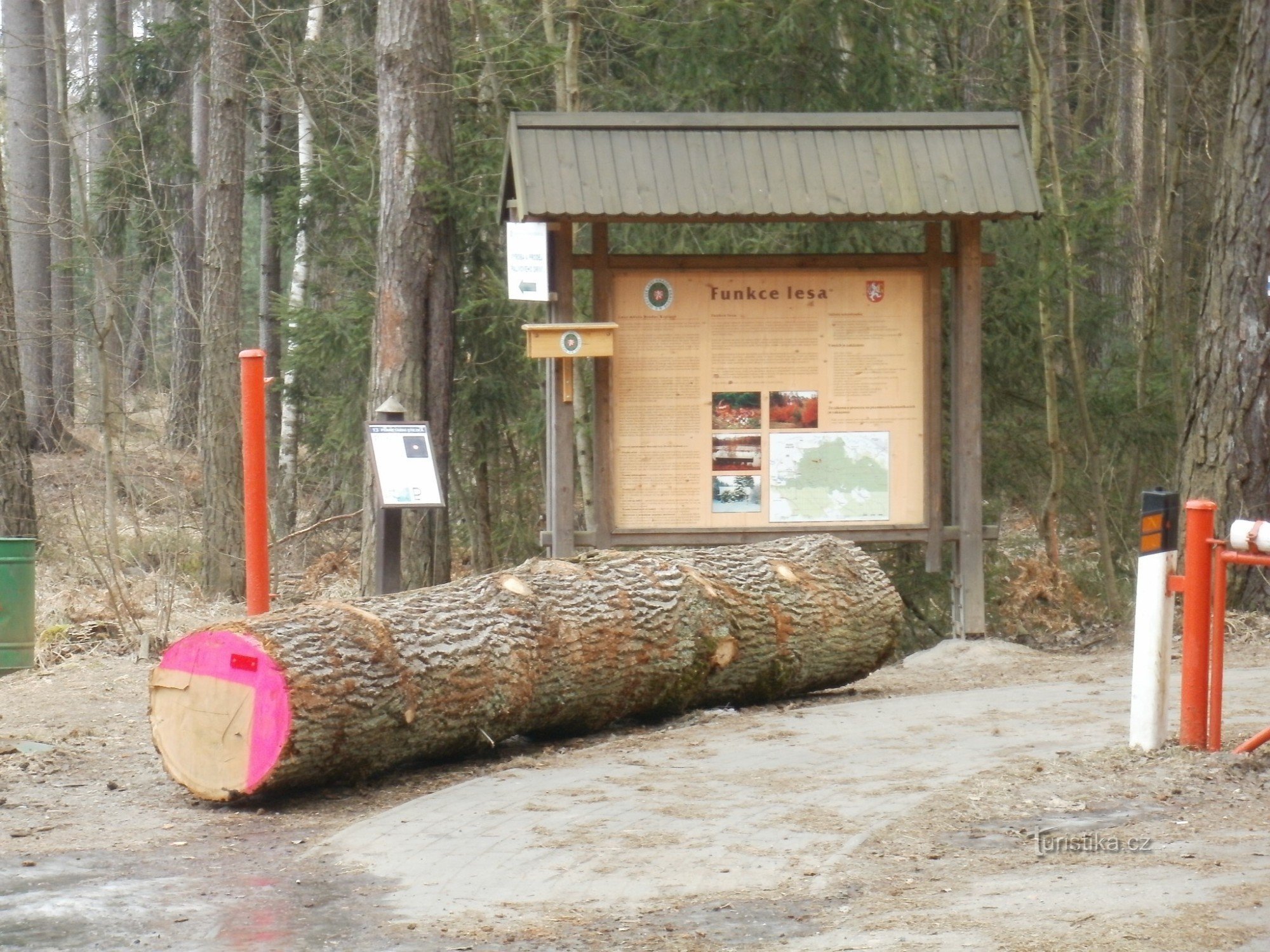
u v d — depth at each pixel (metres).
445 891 4.80
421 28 12.16
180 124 23.84
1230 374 10.54
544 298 9.69
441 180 12.22
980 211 9.80
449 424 12.52
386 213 12.21
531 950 4.18
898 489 10.37
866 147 9.95
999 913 4.22
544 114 9.87
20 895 4.88
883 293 10.30
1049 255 12.71
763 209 9.65
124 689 9.54
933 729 7.11
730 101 13.73
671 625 7.75
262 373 8.03
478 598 7.08
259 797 6.41
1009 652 10.09
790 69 13.54
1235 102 10.62
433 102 12.22
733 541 10.27
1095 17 16.38
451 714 6.69
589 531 10.20
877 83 13.34
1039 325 13.18
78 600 12.29
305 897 4.80
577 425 14.12
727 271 10.21
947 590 13.48
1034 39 13.00
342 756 6.29
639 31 13.79
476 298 13.89
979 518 10.40
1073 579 12.36
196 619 12.47
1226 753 6.09
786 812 5.55
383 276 12.23
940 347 10.32
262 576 8.02
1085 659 9.89
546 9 13.63
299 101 18.05
